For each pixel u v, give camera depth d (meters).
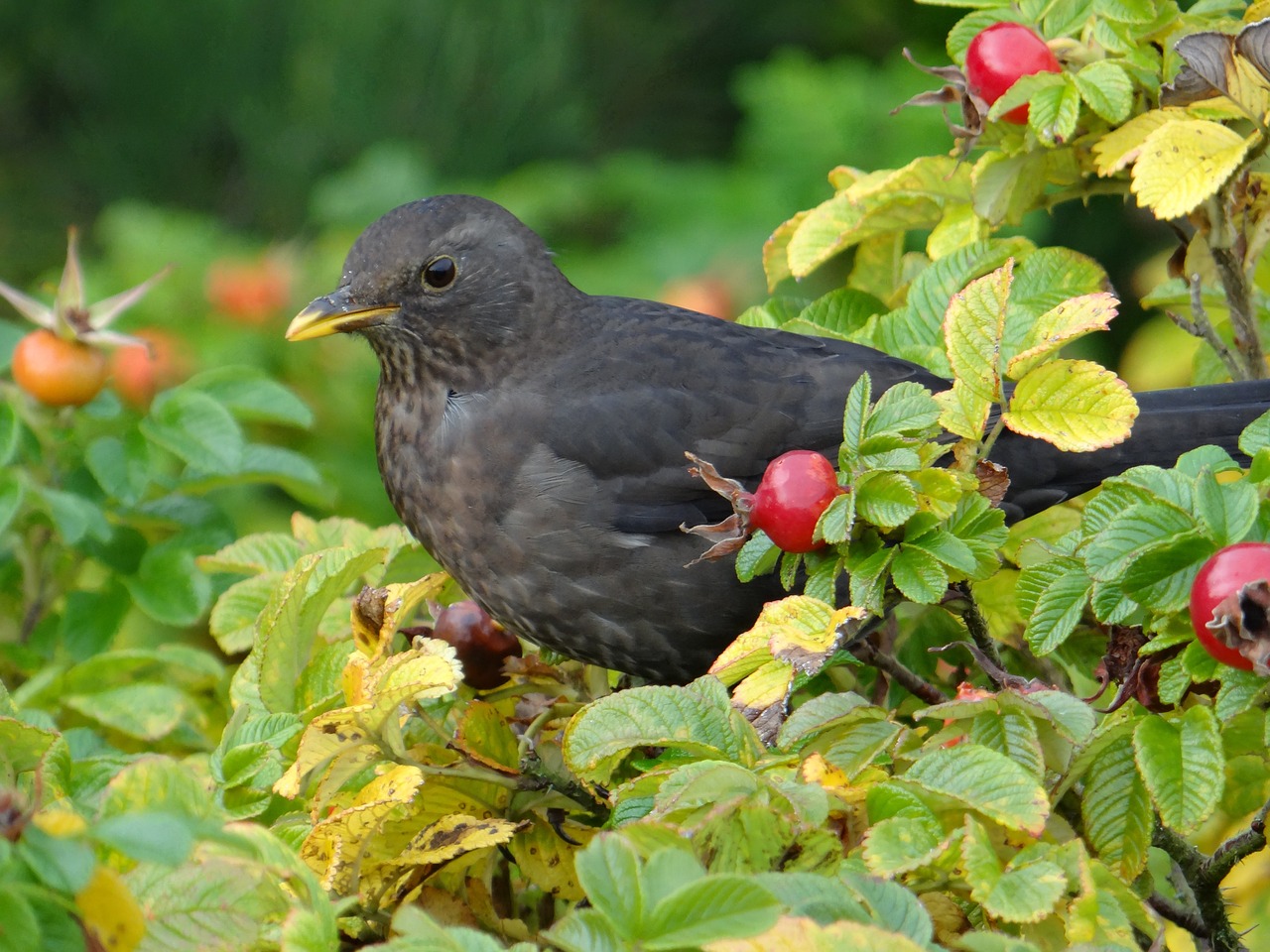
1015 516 2.79
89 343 2.81
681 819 2.62
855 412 2.68
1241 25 2.75
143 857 2.31
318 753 2.65
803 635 2.66
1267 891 2.79
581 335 2.83
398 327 2.82
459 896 2.68
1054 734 2.65
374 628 2.67
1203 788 2.63
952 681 2.75
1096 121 2.77
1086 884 2.60
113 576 2.82
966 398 2.68
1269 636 2.61
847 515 2.66
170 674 2.81
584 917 2.52
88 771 2.66
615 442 2.80
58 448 2.84
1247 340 2.77
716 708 2.64
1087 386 2.68
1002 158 2.77
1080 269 2.77
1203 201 2.73
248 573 2.81
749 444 2.81
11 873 2.35
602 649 2.81
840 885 2.57
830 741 2.65
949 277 2.79
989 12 2.78
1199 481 2.64
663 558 2.80
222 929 2.59
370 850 2.68
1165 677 2.65
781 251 2.82
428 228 2.82
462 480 2.81
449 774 2.68
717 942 2.41
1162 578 2.64
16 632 2.86
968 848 2.60
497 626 2.73
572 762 2.63
